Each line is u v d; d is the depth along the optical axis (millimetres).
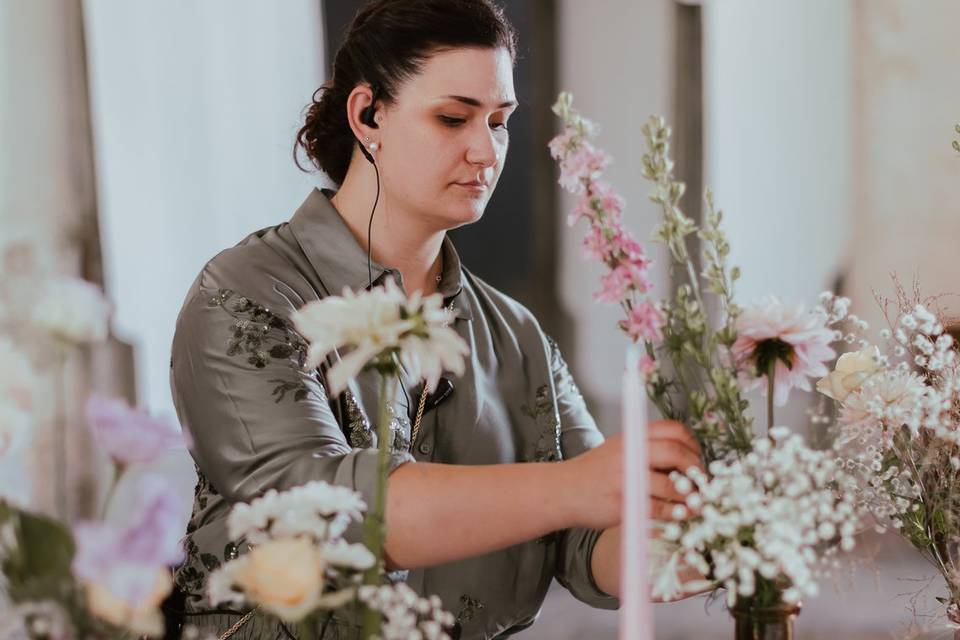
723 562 943
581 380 5246
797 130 5258
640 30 5227
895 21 5152
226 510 1435
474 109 1487
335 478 1247
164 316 4219
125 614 731
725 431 1056
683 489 964
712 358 1061
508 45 1527
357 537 1211
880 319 5156
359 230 1574
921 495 1271
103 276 4074
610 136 5262
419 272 1608
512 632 1606
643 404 808
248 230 4453
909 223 5188
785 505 937
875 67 5195
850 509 971
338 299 915
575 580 1562
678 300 1066
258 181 4449
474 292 1691
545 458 1646
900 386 1225
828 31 5215
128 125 4199
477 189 1520
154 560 723
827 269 5258
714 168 5273
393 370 927
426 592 1502
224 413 1368
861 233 5230
